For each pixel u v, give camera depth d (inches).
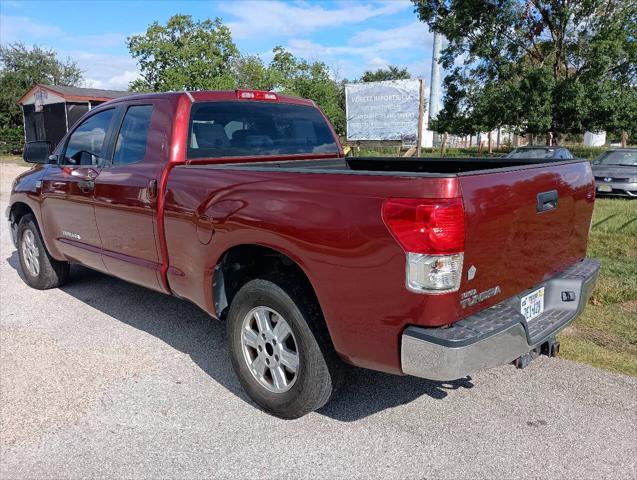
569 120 877.8
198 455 121.0
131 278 178.9
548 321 129.1
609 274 247.9
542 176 124.2
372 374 158.9
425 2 964.0
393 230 102.3
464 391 147.6
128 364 164.7
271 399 133.6
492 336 104.8
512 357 112.2
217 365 164.2
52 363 165.3
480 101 934.4
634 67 874.1
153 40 992.2
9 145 1475.1
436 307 101.1
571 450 120.9
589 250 299.0
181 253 153.1
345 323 113.7
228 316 141.3
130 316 205.0
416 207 99.6
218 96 173.3
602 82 852.6
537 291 129.9
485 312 112.2
